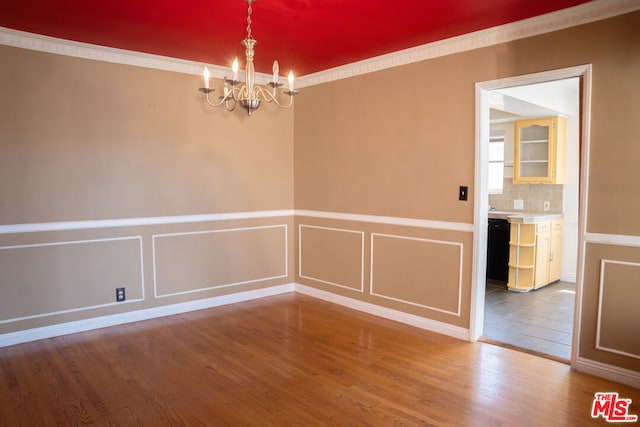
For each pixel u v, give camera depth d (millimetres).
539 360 3082
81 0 2617
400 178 3812
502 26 3053
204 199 4246
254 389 2680
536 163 5570
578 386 2693
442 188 3520
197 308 4266
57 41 3369
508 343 3398
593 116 2717
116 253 3785
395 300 3936
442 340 3461
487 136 3318
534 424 2293
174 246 4098
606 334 2762
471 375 2854
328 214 4504
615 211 2676
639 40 2529
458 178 3412
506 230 5418
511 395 2590
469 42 3258
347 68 4168
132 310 3900
